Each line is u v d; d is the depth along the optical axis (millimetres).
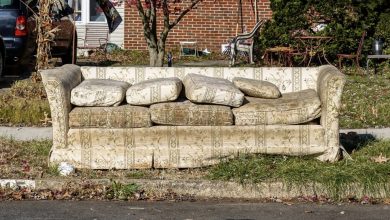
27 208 8336
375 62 19078
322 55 19469
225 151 9438
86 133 9422
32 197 8805
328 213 8234
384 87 16453
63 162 9406
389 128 12695
